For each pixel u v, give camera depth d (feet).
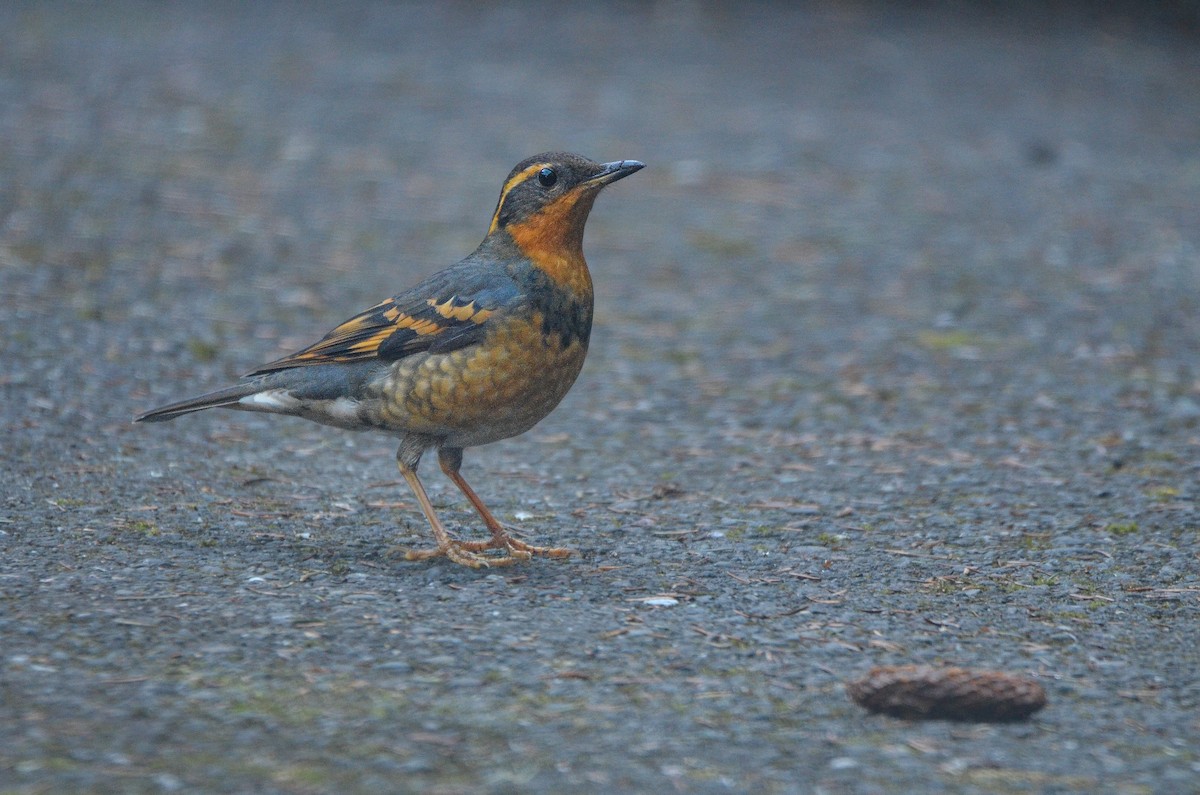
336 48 111.86
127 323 51.08
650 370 51.37
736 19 130.82
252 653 24.61
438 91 99.81
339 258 62.85
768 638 26.68
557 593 29.12
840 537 33.94
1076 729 22.93
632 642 26.17
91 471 36.58
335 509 35.22
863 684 23.39
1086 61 119.85
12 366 44.91
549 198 30.48
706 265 66.54
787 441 43.16
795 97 104.17
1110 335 55.31
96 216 65.57
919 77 112.16
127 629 25.40
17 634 24.81
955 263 66.90
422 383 30.22
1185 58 123.34
